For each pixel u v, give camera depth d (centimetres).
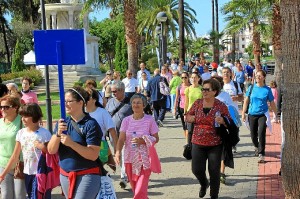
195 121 773
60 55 539
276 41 2381
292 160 552
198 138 768
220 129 764
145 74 2052
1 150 686
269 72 5084
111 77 1559
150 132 731
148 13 4625
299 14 542
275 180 952
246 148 1298
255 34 4072
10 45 5797
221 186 917
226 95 963
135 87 1803
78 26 3866
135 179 719
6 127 686
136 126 728
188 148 813
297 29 542
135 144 714
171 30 4850
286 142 557
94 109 789
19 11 5575
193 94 1121
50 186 627
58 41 540
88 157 518
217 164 764
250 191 878
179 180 973
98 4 2577
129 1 2433
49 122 1107
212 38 5459
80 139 521
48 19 3831
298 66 543
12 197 684
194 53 7038
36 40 541
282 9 552
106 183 539
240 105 2103
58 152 534
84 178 523
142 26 4728
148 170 714
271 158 1159
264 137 1093
